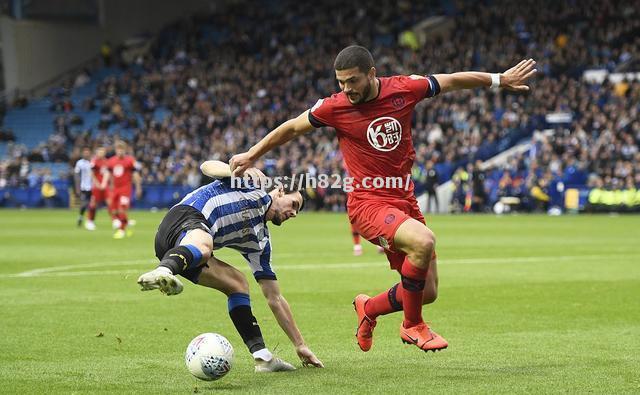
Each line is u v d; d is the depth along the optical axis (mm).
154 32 109188
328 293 23672
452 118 80500
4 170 87125
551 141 73562
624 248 38156
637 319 19141
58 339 16688
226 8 110625
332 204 76750
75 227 54469
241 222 13922
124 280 26516
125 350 15602
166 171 82688
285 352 15648
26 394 12242
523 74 14328
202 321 18922
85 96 100812
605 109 75812
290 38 99562
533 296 22812
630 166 69750
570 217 64938
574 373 13609
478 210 72625
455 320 19031
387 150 13617
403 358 14992
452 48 88750
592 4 91438
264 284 14297
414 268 13180
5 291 23969
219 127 88500
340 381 13109
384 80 13703
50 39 102062
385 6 101625
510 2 95375
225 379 13266
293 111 86250
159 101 96125
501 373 13648
